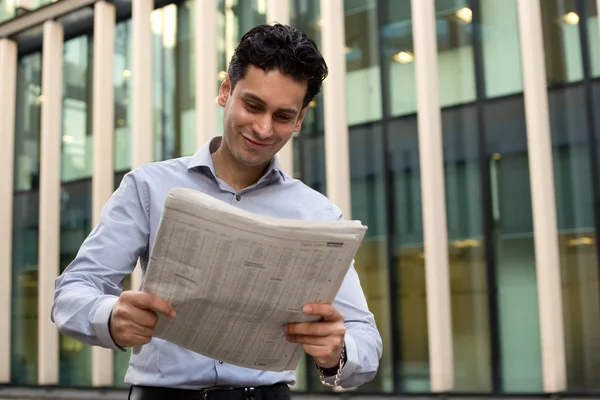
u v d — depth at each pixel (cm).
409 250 839
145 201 184
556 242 734
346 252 145
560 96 753
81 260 173
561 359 718
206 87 1027
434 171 810
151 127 1100
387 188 861
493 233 783
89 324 154
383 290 854
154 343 181
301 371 895
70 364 1155
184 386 179
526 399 732
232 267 142
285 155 927
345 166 891
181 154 1073
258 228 138
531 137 748
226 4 1038
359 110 894
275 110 167
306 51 167
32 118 1264
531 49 751
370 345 179
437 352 784
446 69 834
